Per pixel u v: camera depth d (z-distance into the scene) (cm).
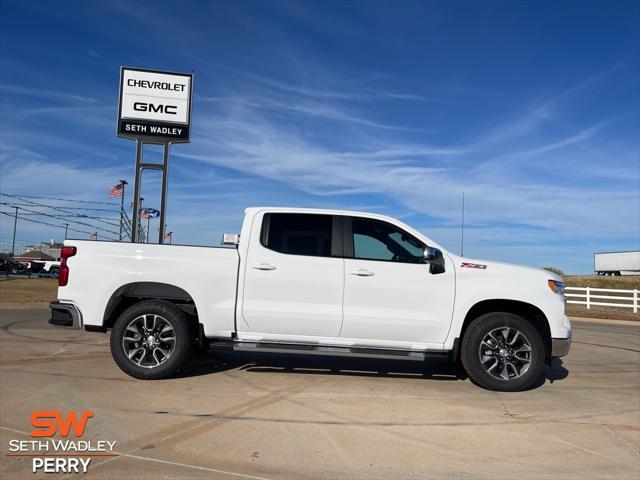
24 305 1664
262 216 657
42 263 4847
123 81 1579
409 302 631
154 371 626
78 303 636
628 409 570
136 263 637
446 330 632
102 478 366
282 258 636
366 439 451
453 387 646
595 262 7775
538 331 666
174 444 430
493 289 632
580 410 560
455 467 398
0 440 432
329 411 526
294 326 629
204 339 646
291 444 435
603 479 383
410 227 661
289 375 682
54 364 709
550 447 445
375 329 628
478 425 498
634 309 2373
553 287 643
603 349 1077
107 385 604
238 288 633
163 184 1589
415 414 526
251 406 536
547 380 717
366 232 656
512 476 384
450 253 658
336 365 758
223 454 411
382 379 677
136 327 634
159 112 1588
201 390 593
